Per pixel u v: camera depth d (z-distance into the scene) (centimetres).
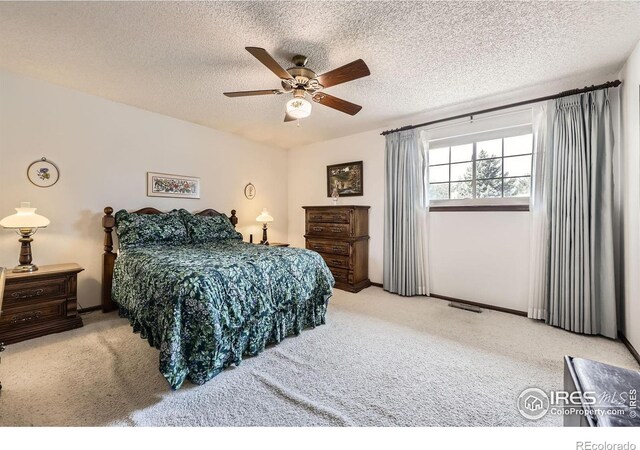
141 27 184
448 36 192
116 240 310
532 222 279
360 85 267
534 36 191
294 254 249
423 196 357
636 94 201
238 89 277
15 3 162
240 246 308
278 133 428
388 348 219
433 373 184
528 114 287
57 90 273
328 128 403
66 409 147
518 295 296
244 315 190
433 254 357
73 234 286
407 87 271
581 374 106
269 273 215
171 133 359
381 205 404
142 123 333
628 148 216
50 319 239
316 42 199
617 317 236
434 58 219
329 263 408
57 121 274
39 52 215
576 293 245
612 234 232
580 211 244
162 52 213
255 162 467
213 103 313
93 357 199
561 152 256
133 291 224
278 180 507
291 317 240
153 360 196
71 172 284
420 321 274
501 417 144
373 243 413
